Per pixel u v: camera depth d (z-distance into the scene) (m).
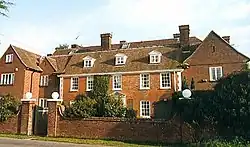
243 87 16.78
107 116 22.08
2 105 23.94
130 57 34.75
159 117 30.52
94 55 37.22
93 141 19.30
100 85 33.09
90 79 34.47
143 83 32.25
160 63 32.47
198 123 18.20
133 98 32.06
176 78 30.98
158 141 19.08
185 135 18.47
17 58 36.41
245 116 16.12
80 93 34.28
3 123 23.48
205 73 30.67
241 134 16.50
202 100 18.56
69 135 21.34
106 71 33.78
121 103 24.28
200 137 17.94
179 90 30.42
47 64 37.62
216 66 30.50
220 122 17.56
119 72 33.00
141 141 19.47
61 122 21.77
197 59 31.27
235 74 18.02
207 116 17.86
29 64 36.78
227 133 17.33
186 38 34.16
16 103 25.30
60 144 17.81
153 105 31.12
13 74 36.22
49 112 22.12
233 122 16.83
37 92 36.97
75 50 46.53
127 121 20.12
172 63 32.03
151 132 19.39
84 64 35.66
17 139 19.81
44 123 23.72
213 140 16.73
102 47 38.88
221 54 30.66
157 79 31.62
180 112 19.41
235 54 30.19
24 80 35.28
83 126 21.14
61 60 39.22
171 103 30.20
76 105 21.98
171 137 18.84
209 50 31.16
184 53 33.22
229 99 17.09
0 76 36.91
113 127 20.39
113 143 18.56
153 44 42.28
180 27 34.75
